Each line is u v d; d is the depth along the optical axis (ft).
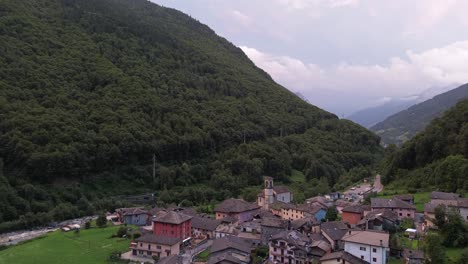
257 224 501.56
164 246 442.09
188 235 509.76
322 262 361.10
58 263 436.35
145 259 439.63
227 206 575.79
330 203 586.45
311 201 597.93
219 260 372.17
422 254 347.36
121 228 538.47
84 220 643.04
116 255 450.71
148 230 544.62
